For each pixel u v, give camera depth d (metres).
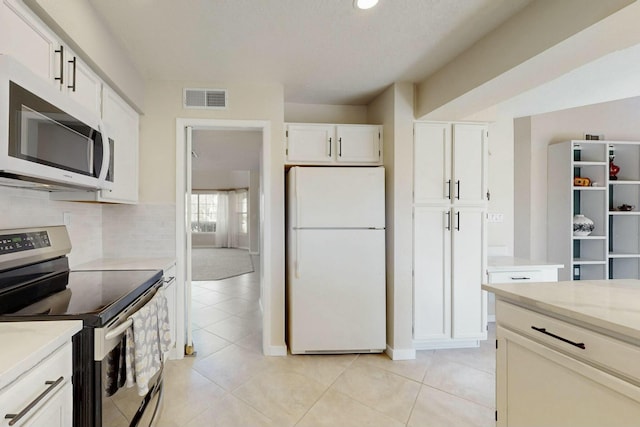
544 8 1.54
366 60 2.26
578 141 3.48
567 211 3.49
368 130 2.83
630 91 2.82
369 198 2.68
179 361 2.57
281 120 2.70
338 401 2.05
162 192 2.59
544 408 1.23
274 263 2.71
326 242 2.65
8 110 1.02
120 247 2.57
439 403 2.04
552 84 2.64
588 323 1.07
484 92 2.10
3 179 1.30
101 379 1.12
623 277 3.79
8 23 1.15
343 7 1.66
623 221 3.78
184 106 2.60
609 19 1.28
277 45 2.05
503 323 1.44
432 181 2.73
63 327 1.03
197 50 2.11
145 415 1.55
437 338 2.75
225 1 1.61
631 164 3.71
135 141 2.46
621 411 0.98
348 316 2.67
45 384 0.90
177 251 2.59
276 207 2.71
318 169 2.65
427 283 2.73
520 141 3.76
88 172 1.53
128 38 1.96
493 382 2.30
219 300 4.38
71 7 1.45
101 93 1.89
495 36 1.86
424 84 2.60
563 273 3.52
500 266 2.85
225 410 1.95
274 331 2.71
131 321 1.29
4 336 0.96
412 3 1.62
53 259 1.79
